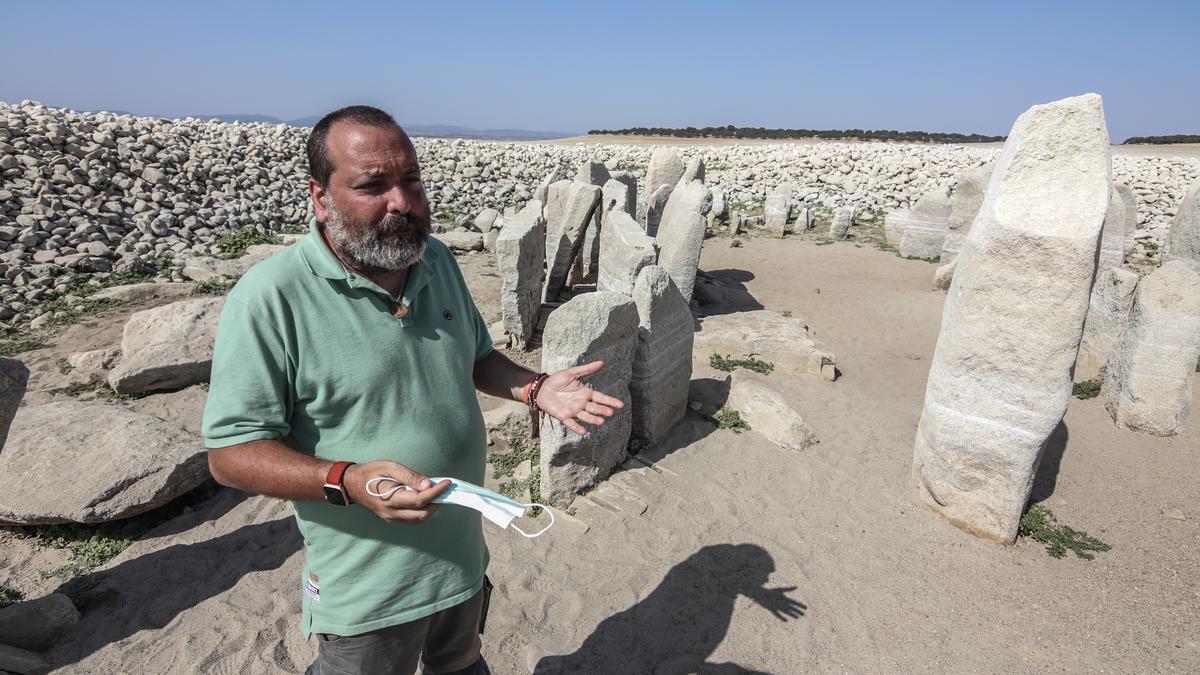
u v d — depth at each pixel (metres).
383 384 1.76
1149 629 3.54
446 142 21.75
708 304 9.26
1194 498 4.71
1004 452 4.01
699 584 3.78
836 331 8.50
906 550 4.12
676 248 8.26
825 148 22.97
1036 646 3.43
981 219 4.04
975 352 3.97
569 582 3.77
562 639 3.38
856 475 4.93
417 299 1.90
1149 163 18.92
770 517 4.38
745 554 4.02
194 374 6.11
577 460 4.39
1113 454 5.33
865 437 5.54
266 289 1.63
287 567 3.91
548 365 4.28
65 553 4.01
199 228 10.97
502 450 5.01
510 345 7.23
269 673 3.20
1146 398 5.55
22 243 8.97
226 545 4.11
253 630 3.44
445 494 1.55
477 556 2.12
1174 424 5.51
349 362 1.71
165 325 6.44
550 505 4.38
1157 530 4.38
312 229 1.76
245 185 12.88
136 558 3.99
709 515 4.37
